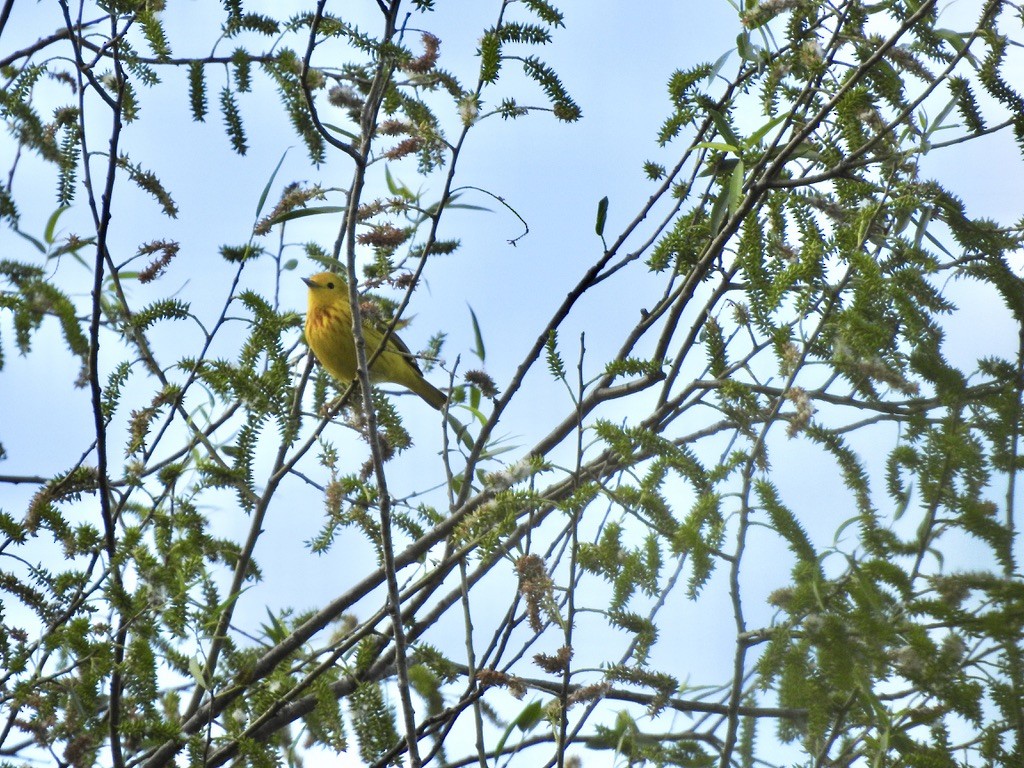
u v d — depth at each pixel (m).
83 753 8.22
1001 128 8.85
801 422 7.44
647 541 7.58
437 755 9.31
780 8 9.33
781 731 6.40
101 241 9.39
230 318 10.22
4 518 8.64
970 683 6.20
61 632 8.36
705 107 10.15
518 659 8.77
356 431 10.72
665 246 9.74
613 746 7.75
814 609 6.29
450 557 9.16
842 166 9.12
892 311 8.05
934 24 9.53
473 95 9.23
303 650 10.13
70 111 11.10
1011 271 7.55
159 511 9.45
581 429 7.89
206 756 8.41
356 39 9.11
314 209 10.18
